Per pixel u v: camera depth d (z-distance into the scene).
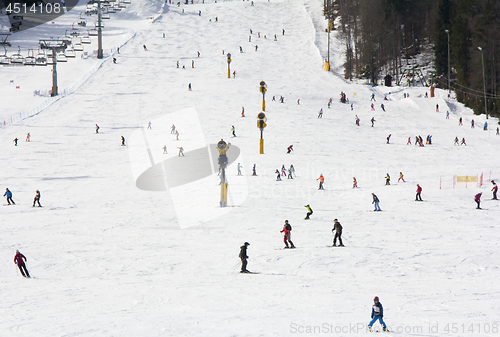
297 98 73.19
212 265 19.11
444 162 44.66
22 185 38.25
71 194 35.41
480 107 69.75
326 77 87.25
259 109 66.44
